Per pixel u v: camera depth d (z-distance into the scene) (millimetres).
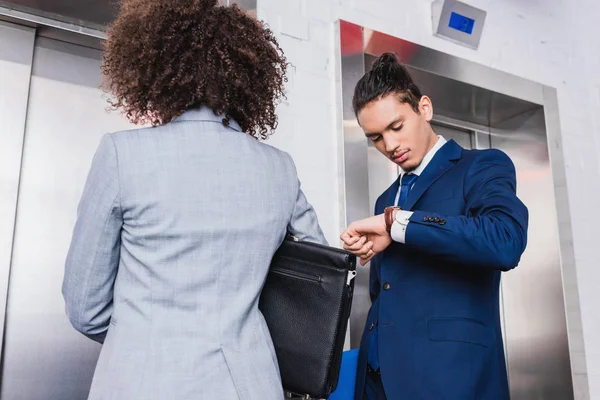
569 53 2506
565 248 2229
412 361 1105
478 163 1189
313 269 860
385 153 1292
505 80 2209
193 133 784
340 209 1707
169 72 793
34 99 1510
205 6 849
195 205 737
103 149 739
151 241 716
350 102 1773
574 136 2402
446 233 1018
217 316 719
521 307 2303
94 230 715
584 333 2191
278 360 853
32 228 1444
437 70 2016
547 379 2176
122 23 846
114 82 858
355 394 1208
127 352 681
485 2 2275
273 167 840
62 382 1409
